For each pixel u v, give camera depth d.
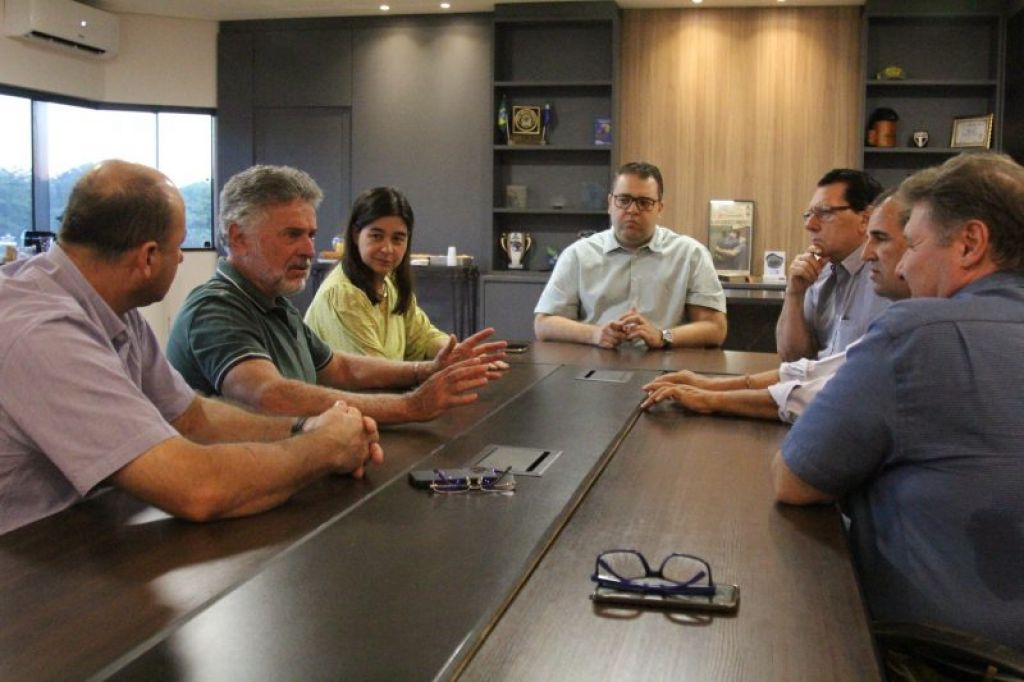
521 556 1.28
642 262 3.97
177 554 1.29
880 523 1.49
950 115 7.13
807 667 0.97
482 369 2.10
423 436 2.02
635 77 7.49
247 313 2.27
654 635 1.04
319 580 1.18
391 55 7.86
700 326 3.78
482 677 0.93
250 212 2.23
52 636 1.02
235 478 1.43
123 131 8.13
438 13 7.74
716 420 2.24
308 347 2.59
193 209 8.37
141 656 0.96
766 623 1.09
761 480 1.72
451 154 7.81
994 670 1.19
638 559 1.26
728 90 7.38
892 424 1.45
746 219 7.38
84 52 7.72
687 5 7.32
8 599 1.12
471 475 1.65
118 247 1.55
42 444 1.40
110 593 1.14
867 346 1.50
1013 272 1.50
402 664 0.94
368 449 1.73
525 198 7.65
